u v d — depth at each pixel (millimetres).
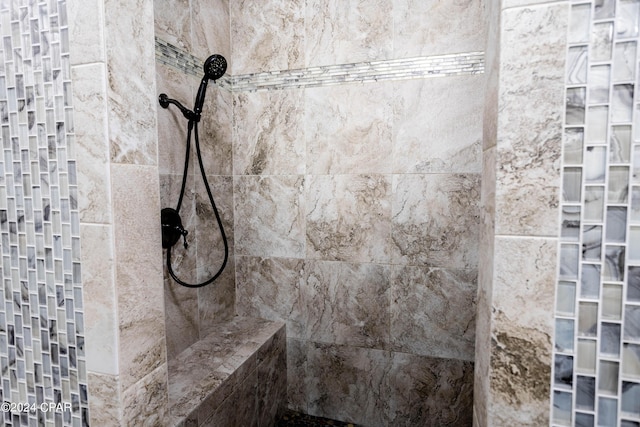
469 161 1510
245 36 1773
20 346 837
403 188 1604
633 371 537
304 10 1669
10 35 774
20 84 777
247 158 1823
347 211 1690
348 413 1780
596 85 517
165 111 1389
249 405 1529
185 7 1488
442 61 1508
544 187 544
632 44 502
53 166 770
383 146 1611
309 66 1683
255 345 1610
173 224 1383
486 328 633
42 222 791
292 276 1811
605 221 528
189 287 1476
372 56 1591
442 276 1587
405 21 1537
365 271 1692
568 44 521
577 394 559
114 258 745
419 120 1557
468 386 1590
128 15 771
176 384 1312
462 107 1501
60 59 743
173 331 1487
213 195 1708
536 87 535
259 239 1848
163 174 1388
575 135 528
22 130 785
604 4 507
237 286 1912
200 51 1585
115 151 742
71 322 792
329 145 1686
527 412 581
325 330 1782
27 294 819
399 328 1666
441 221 1566
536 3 525
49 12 742
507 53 542
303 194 1751
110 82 724
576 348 553
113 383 767
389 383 1702
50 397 826
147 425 855
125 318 779
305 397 1848
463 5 1466
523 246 561
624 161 516
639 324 528
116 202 747
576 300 546
